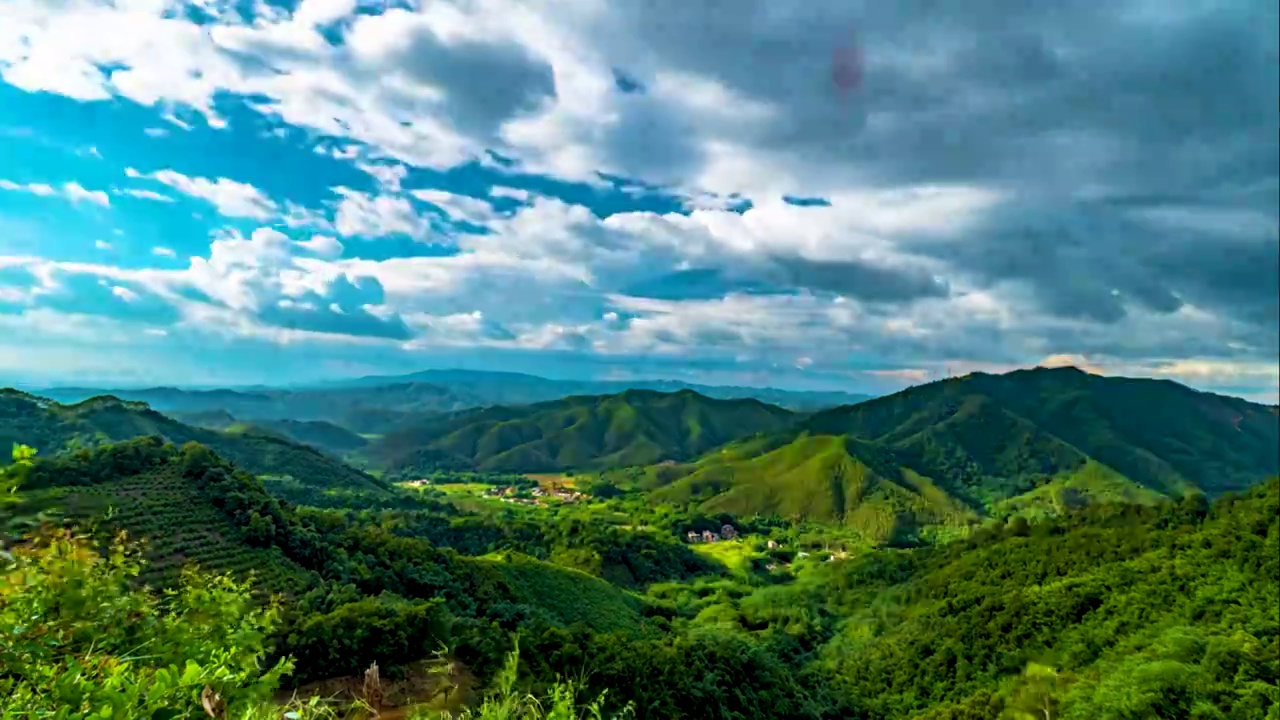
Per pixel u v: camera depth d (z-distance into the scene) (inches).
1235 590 2298.2
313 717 260.7
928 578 4133.9
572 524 5841.5
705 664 2090.3
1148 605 2461.9
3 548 224.1
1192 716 1653.5
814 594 4805.6
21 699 196.5
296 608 1995.6
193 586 294.5
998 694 2234.3
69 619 234.2
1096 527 3838.6
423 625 1610.5
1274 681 1704.0
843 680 3006.9
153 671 232.5
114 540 273.7
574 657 1764.3
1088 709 1855.3
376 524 4938.5
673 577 5315.0
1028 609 2787.9
